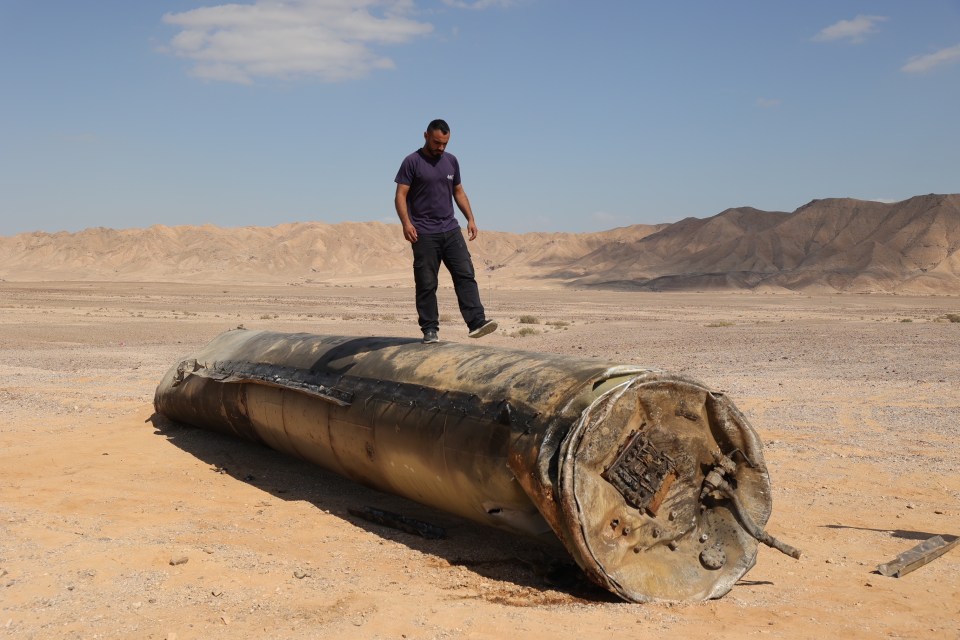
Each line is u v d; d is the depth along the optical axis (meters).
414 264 8.06
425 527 7.49
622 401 5.82
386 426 7.36
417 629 5.15
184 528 7.57
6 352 26.34
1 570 6.00
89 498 8.66
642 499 5.89
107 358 24.47
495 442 6.23
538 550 7.05
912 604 5.91
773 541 6.07
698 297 126.12
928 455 11.05
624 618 5.45
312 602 5.57
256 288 142.25
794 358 23.47
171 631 5.04
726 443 6.25
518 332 37.16
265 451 11.12
